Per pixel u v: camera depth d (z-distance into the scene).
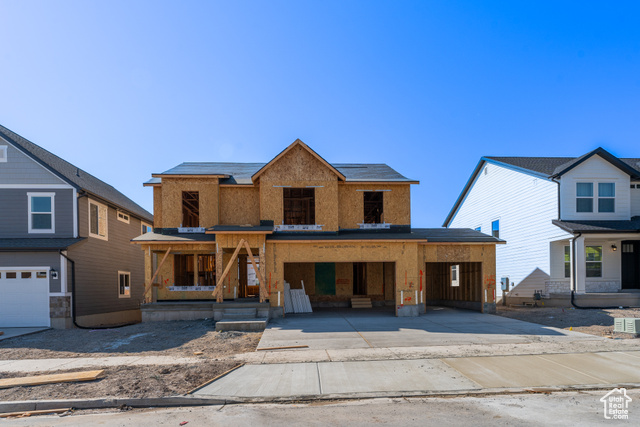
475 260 17.67
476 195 26.75
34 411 6.69
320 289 20.83
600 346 10.30
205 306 15.90
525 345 10.50
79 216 17.30
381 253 16.53
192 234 17.38
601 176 18.42
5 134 16.89
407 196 18.45
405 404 6.59
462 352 9.79
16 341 12.80
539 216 19.67
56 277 15.91
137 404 6.85
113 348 11.49
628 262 18.94
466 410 6.23
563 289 18.81
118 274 21.42
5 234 16.75
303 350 10.31
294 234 17.09
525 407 6.32
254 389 7.35
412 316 16.38
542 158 24.09
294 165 17.39
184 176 17.55
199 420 6.07
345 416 6.07
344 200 18.31
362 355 9.63
